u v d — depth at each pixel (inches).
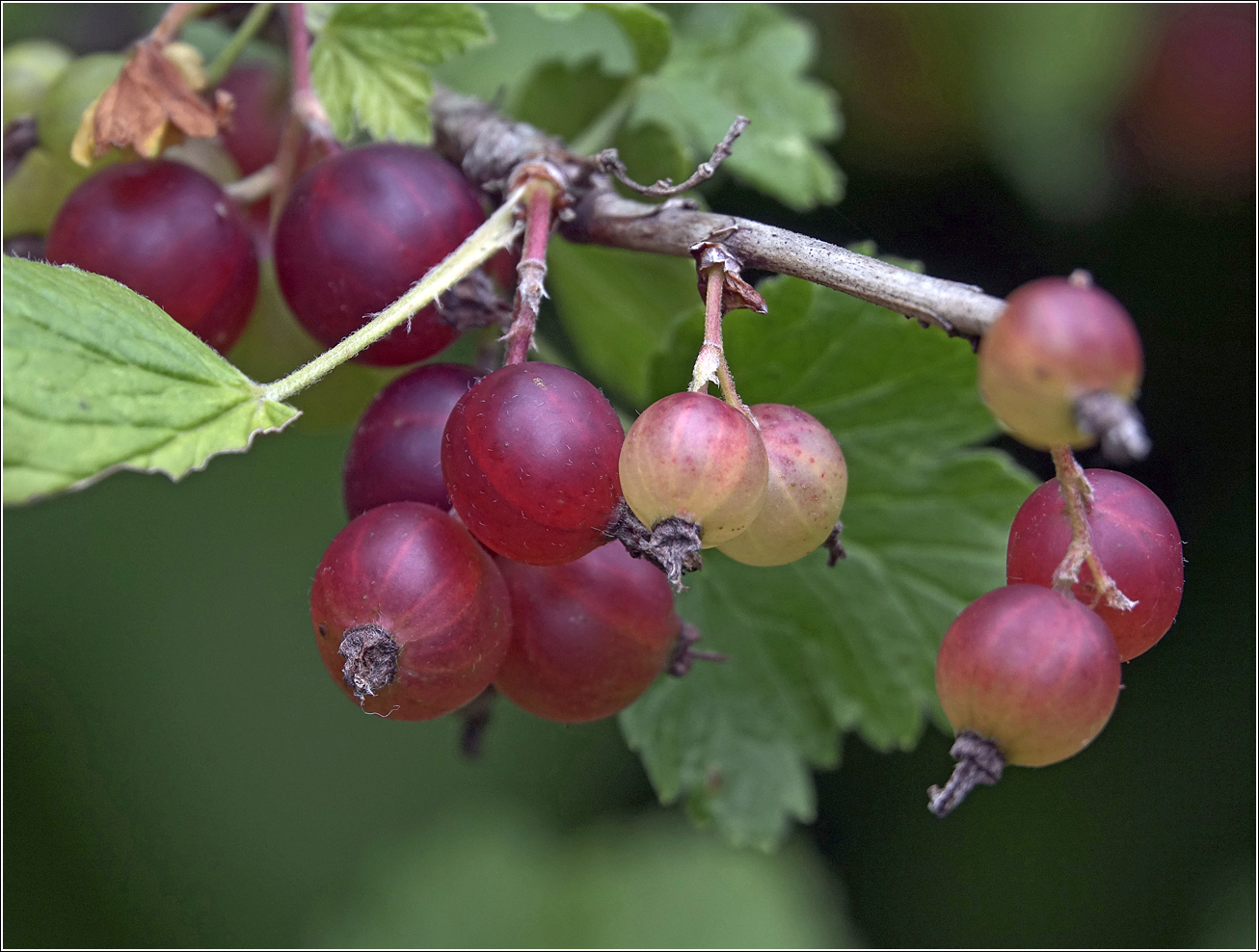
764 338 13.6
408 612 12.1
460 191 12.8
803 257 12.1
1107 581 12.0
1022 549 12.2
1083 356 11.4
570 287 15.1
